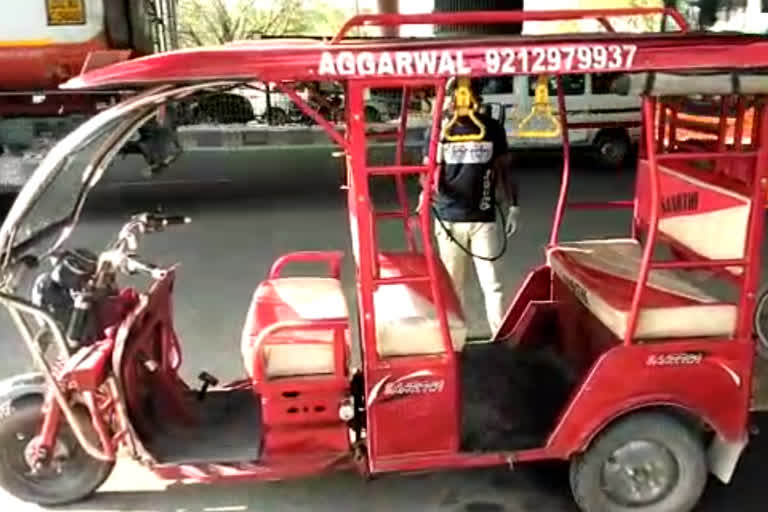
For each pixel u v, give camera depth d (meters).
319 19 20.45
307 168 12.52
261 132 13.85
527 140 12.00
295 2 20.33
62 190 4.43
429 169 3.38
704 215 3.93
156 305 4.00
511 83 11.57
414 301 3.85
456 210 5.20
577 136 12.27
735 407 3.66
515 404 4.14
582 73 3.30
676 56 3.22
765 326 5.48
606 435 3.67
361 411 3.80
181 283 7.26
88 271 3.86
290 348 3.70
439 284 3.66
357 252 3.58
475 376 4.43
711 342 3.60
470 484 4.18
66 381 3.65
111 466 4.03
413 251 4.63
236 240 8.68
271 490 4.15
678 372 3.61
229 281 7.31
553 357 4.62
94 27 9.35
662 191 4.38
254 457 3.76
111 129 3.59
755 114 3.57
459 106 3.85
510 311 4.90
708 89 3.28
